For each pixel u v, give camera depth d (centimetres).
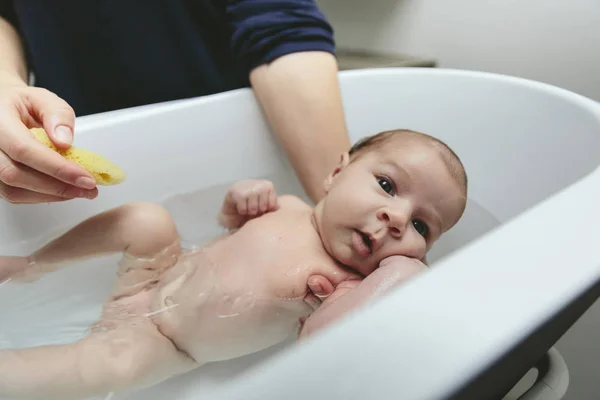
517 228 37
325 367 26
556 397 54
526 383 74
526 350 34
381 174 70
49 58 100
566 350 83
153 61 104
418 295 30
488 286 31
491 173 85
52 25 99
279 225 75
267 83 92
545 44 113
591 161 68
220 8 105
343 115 93
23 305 64
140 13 100
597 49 105
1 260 65
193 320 62
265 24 92
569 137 74
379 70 99
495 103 86
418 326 28
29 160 53
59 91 102
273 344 62
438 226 69
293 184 99
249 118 94
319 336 28
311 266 67
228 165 92
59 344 55
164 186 85
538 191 77
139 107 86
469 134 89
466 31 128
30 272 66
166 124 84
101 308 65
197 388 58
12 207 71
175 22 103
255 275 67
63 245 68
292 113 90
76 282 68
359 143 82
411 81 96
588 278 34
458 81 92
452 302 30
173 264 71
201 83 108
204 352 61
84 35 100
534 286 32
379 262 65
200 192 89
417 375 26
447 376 26
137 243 69
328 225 70
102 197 79
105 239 69
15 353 52
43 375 51
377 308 29
